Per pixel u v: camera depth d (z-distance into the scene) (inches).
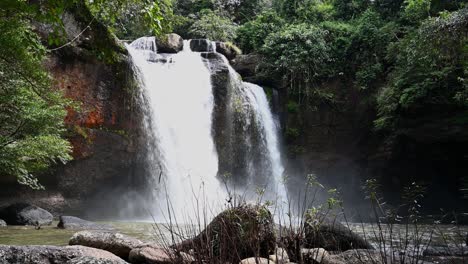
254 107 848.3
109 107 648.4
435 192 792.9
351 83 861.8
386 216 175.2
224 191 764.6
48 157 501.7
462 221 623.2
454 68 658.8
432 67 687.1
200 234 135.0
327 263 165.3
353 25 920.9
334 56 884.6
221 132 797.9
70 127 592.7
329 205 168.4
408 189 192.4
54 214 582.6
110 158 642.8
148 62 761.0
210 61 827.4
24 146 406.6
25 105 391.9
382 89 790.5
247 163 816.9
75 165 604.4
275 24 983.0
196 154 759.1
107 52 332.5
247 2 1167.0
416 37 674.2
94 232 212.2
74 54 601.3
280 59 872.9
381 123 751.7
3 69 354.9
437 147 740.0
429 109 704.4
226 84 811.4
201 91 799.1
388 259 155.7
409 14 811.4
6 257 147.7
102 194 646.5
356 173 838.5
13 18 301.7
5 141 394.9
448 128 699.4
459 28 572.1
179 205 698.2
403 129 739.4
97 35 628.7
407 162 780.0
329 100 864.3
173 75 792.9
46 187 584.1
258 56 912.3
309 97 872.9
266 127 863.7
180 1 1140.5
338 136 855.1
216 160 781.3
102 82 643.5
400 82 716.7
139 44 851.4
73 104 459.2
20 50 327.6
